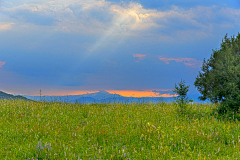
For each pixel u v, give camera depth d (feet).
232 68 41.60
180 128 30.96
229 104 40.73
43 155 21.93
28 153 22.12
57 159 20.97
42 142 25.13
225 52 44.68
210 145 25.13
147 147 24.18
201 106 49.67
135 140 26.55
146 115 40.40
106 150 23.12
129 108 47.32
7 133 28.30
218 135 28.25
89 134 28.96
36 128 30.09
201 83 47.91
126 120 35.17
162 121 35.50
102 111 43.29
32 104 47.91
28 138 26.76
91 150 22.97
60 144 23.65
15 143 24.84
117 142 26.11
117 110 44.24
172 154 22.44
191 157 21.71
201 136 27.48
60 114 40.32
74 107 47.60
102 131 29.53
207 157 21.79
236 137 27.61
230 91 40.73
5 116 36.99
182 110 41.57
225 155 22.75
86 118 38.14
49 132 29.19
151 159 21.13
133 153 22.33
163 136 25.29
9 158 20.83
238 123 33.99
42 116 38.01
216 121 35.65
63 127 32.17
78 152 23.03
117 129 30.48
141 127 31.07
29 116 38.09
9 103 48.75
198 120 36.55
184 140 26.37
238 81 40.55
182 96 42.27
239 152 22.71
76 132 29.66
